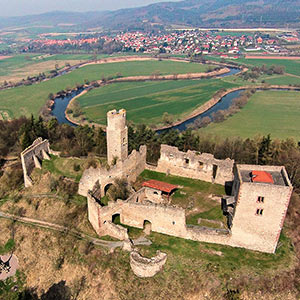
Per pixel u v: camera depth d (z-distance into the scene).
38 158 86.81
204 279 51.25
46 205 72.69
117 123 71.62
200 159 75.50
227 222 61.44
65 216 68.88
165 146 79.12
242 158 93.12
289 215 65.56
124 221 64.31
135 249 57.22
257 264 53.41
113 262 56.62
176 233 60.06
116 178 72.06
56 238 64.00
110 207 60.94
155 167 82.50
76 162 86.31
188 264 53.84
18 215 71.81
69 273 58.19
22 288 59.06
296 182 78.31
